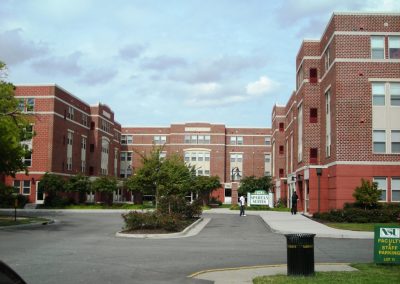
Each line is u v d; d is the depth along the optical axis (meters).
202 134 86.19
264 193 55.91
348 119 34.22
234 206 54.78
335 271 11.92
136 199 70.00
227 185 84.50
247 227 28.42
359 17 34.84
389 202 33.12
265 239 21.22
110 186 56.72
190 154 85.81
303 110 42.22
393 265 12.95
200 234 23.72
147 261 14.04
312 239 11.22
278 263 13.96
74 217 37.94
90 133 70.44
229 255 15.60
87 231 25.05
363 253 16.50
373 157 33.91
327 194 38.25
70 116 62.03
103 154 74.06
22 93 56.31
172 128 86.69
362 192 31.92
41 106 56.16
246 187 67.94
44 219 32.66
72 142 62.69
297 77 47.72
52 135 55.78
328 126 37.81
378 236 13.12
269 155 87.31
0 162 31.92
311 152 41.69
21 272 11.98
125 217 23.70
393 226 13.09
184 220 30.41
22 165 35.03
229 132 87.75
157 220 23.55
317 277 10.82
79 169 65.38
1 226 26.72
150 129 89.25
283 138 70.31
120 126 87.50
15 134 30.19
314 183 38.88
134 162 88.50
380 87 34.44
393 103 34.31
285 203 60.34
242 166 87.00
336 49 34.69
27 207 52.94
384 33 34.66
